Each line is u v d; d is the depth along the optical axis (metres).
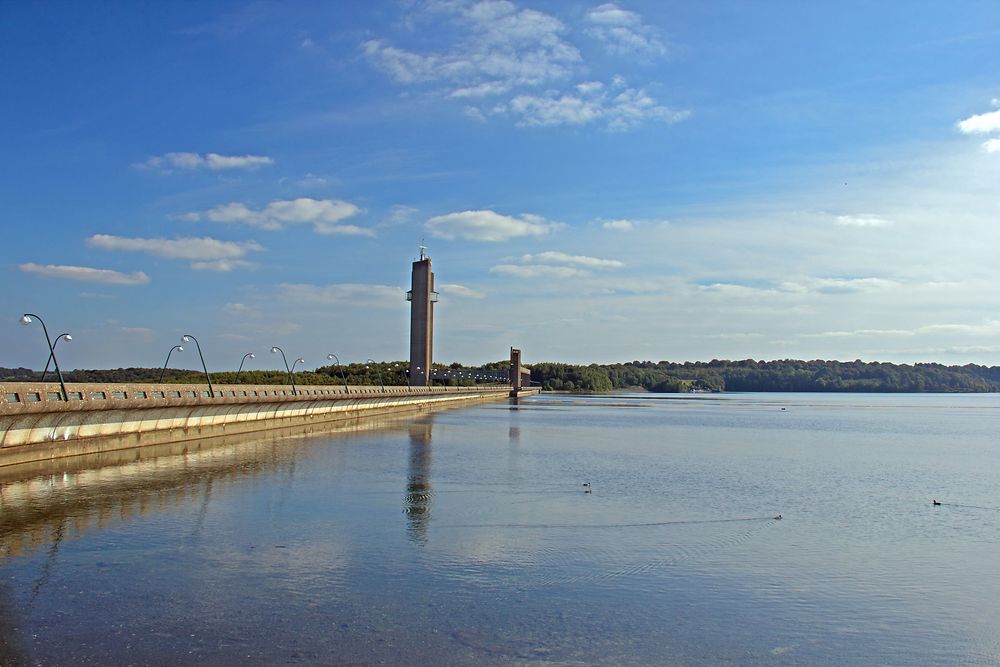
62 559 22.80
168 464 44.22
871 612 19.92
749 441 74.81
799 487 41.78
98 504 30.98
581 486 39.75
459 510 32.06
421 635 17.44
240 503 32.28
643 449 62.78
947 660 16.92
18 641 16.55
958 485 44.12
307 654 16.20
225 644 16.61
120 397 47.62
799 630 18.52
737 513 33.06
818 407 195.00
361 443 63.41
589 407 169.88
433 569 22.73
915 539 28.70
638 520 30.84
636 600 20.38
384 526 28.48
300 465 46.06
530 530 28.36
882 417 139.62
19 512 29.14
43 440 41.25
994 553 26.48
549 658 16.42
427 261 194.25
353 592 20.38
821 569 23.98
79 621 17.80
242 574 21.75
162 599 19.44
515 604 19.75
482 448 60.84
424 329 193.62
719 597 20.86
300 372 189.25
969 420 130.25
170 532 26.53
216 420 64.31
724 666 16.36
